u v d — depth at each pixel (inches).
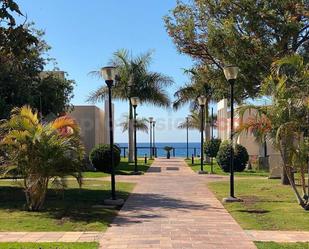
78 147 526.0
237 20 826.2
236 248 336.8
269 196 633.6
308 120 497.0
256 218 463.8
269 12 790.5
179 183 824.9
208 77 946.1
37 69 938.7
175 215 483.8
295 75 529.7
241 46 805.9
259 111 514.0
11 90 869.2
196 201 589.6
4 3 226.4
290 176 529.0
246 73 821.2
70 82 1034.7
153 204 564.7
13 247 335.3
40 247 335.6
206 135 1579.7
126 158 1797.5
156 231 399.5
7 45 236.7
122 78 1437.0
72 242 357.4
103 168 1047.0
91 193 668.1
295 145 506.3
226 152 1079.6
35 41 243.1
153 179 909.8
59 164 507.8
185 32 891.4
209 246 342.3
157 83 1461.6
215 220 453.4
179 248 335.9
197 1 877.8
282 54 813.9
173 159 1829.5
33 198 518.9
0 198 617.3
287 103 500.1
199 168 1239.5
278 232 397.1
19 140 499.2
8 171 506.0
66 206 547.2
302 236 381.7
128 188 741.3
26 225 430.3
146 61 1451.8
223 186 765.9
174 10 911.0
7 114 829.8
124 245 346.9
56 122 524.4
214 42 826.2
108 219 461.1
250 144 1189.7
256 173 1048.8
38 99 933.8
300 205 535.5
